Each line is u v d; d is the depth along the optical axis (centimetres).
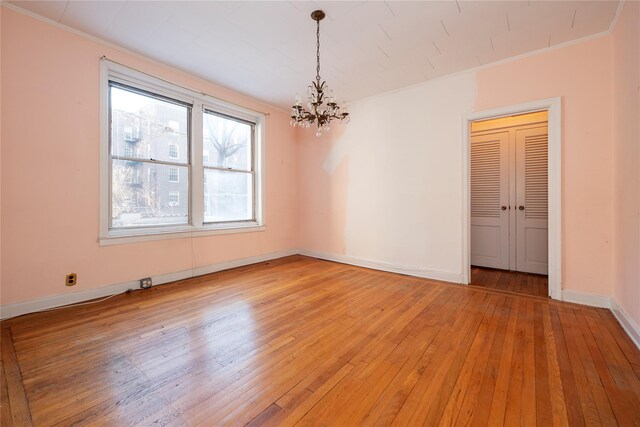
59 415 131
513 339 204
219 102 393
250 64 329
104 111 288
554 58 283
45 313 248
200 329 221
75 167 271
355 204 443
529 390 149
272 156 475
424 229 373
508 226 411
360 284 341
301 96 429
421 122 372
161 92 334
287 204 504
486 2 223
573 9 230
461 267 345
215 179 405
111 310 256
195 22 253
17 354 183
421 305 273
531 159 392
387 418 131
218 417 131
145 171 329
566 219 279
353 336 211
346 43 283
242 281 352
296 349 192
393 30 261
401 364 174
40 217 252
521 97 301
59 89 260
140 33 271
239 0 224
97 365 172
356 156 441
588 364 172
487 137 425
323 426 126
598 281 265
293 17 244
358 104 434
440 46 287
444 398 144
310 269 415
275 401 142
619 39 236
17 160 239
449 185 352
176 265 351
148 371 166
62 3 230
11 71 235
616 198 246
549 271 291
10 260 237
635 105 205
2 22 229
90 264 281
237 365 173
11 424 126
